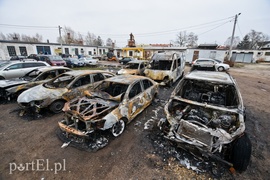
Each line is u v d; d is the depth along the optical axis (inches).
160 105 220.2
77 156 115.5
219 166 104.7
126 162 109.6
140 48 1102.4
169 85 322.7
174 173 99.6
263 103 236.5
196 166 105.1
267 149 124.9
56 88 192.2
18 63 337.1
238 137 96.5
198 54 922.7
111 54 1264.8
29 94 179.0
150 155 116.6
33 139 137.5
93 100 148.3
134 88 169.0
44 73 250.5
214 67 271.1
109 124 124.3
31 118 178.9
